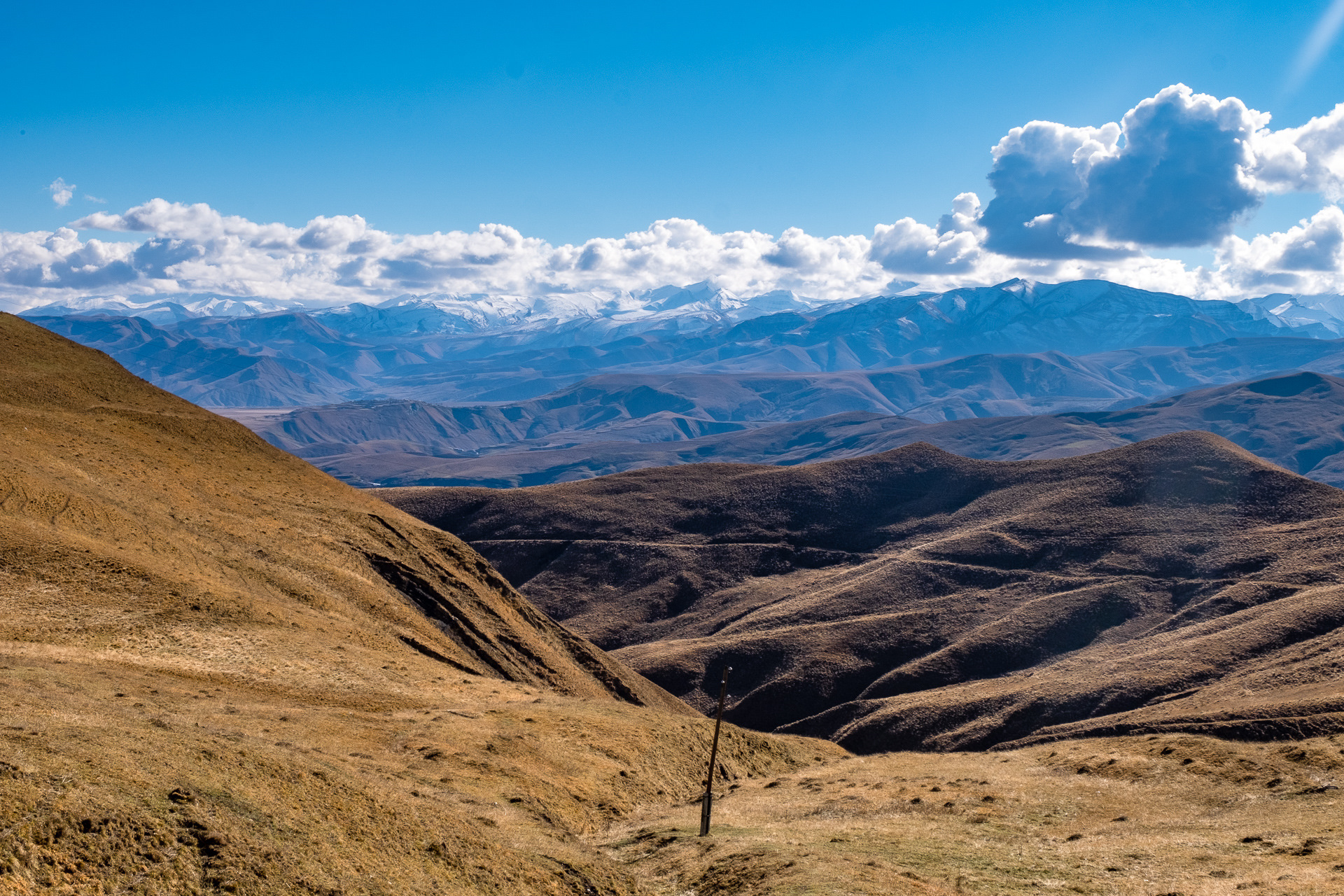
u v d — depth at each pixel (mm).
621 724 54469
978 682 142125
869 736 126188
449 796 31094
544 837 29359
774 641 158000
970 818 37969
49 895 15891
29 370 100375
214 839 19297
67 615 46531
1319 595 136125
